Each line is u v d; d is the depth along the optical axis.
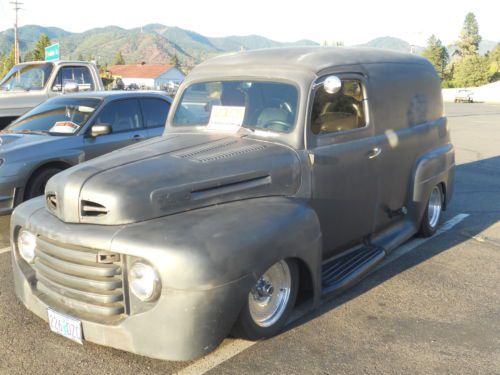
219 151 4.06
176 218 3.50
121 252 3.25
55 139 7.10
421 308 4.52
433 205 6.48
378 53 5.50
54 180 3.71
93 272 3.35
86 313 3.43
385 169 5.18
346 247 4.99
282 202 3.94
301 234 3.76
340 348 3.83
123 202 3.38
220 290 3.21
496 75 92.38
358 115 4.87
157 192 3.49
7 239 6.41
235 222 3.50
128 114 7.98
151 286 3.19
